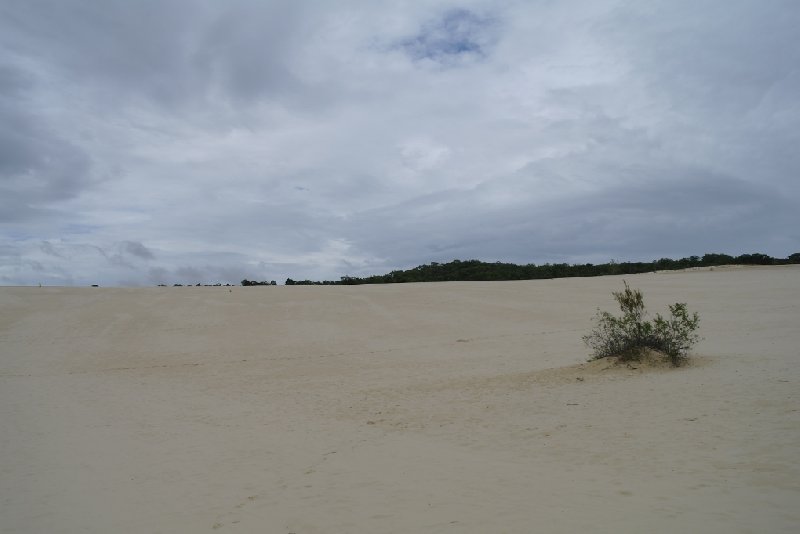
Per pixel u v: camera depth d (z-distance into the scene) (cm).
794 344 1484
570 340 2123
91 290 4166
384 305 3462
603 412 914
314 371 1794
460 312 3152
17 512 607
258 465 752
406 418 1023
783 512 454
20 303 3525
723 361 1277
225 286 4569
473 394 1206
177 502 616
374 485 627
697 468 591
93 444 925
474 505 535
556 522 473
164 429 1034
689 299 3017
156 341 2600
